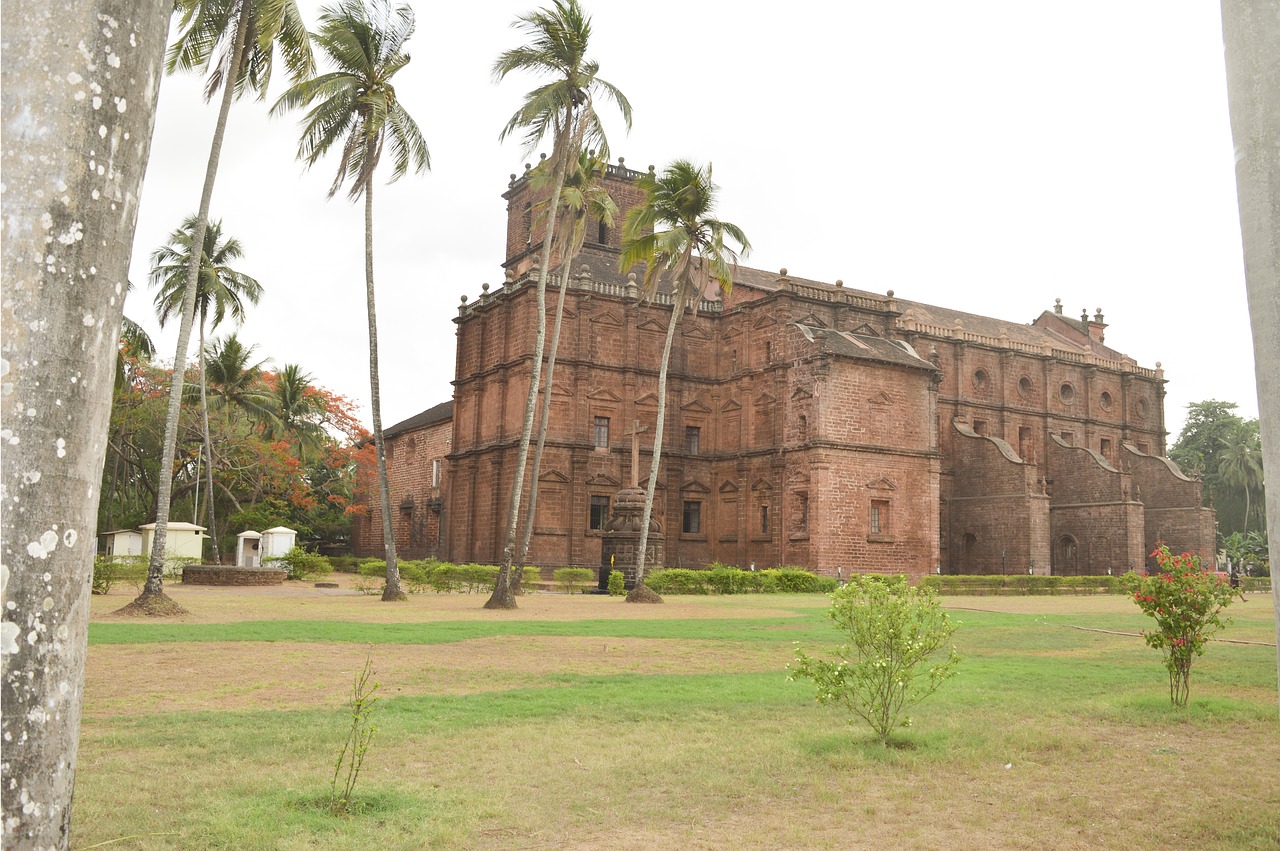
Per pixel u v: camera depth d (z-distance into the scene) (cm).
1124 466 7212
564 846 651
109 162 341
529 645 1930
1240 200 336
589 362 5819
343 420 7456
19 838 310
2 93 331
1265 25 331
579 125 3206
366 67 3247
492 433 6009
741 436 6009
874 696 1024
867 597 1043
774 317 5875
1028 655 1911
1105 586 5338
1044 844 665
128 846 616
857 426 5391
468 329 6462
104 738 945
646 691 1326
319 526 8050
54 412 322
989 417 6988
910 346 6072
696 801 769
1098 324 8806
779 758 911
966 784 835
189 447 5881
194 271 2617
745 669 1620
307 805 721
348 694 1265
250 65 2886
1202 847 657
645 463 5941
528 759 898
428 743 960
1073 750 966
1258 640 2256
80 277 331
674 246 3669
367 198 3331
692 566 6047
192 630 2039
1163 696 1314
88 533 334
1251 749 990
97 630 1991
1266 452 314
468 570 4088
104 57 340
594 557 5712
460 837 654
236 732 982
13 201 323
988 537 6250
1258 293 323
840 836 680
